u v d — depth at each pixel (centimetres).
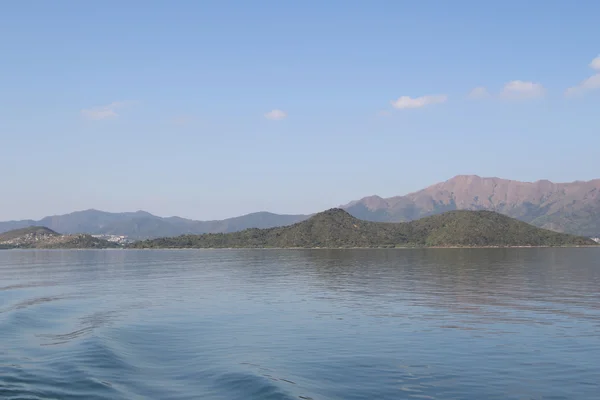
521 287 5278
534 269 8069
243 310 3769
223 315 3528
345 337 2731
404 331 2892
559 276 6694
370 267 8800
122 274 8112
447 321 3216
